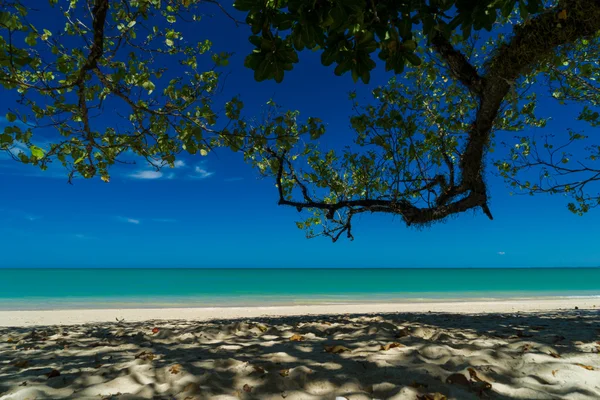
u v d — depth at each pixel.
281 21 2.71
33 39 4.58
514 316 8.42
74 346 4.76
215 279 59.72
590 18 4.55
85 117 5.22
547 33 4.86
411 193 8.21
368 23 2.92
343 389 2.58
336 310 15.49
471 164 7.09
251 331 5.51
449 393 2.45
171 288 38.41
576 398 2.42
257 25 2.77
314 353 3.61
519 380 2.71
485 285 45.03
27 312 14.64
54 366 3.60
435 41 6.06
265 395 2.50
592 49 6.90
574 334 4.55
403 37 3.02
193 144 5.28
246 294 29.66
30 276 64.88
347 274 93.69
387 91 7.45
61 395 2.63
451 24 2.96
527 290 34.28
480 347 3.63
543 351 3.50
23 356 4.20
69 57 5.14
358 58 2.99
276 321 8.45
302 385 2.66
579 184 6.99
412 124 7.35
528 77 7.20
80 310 15.64
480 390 2.48
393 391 2.46
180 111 5.54
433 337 4.37
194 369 3.08
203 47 6.19
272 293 30.86
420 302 20.83
